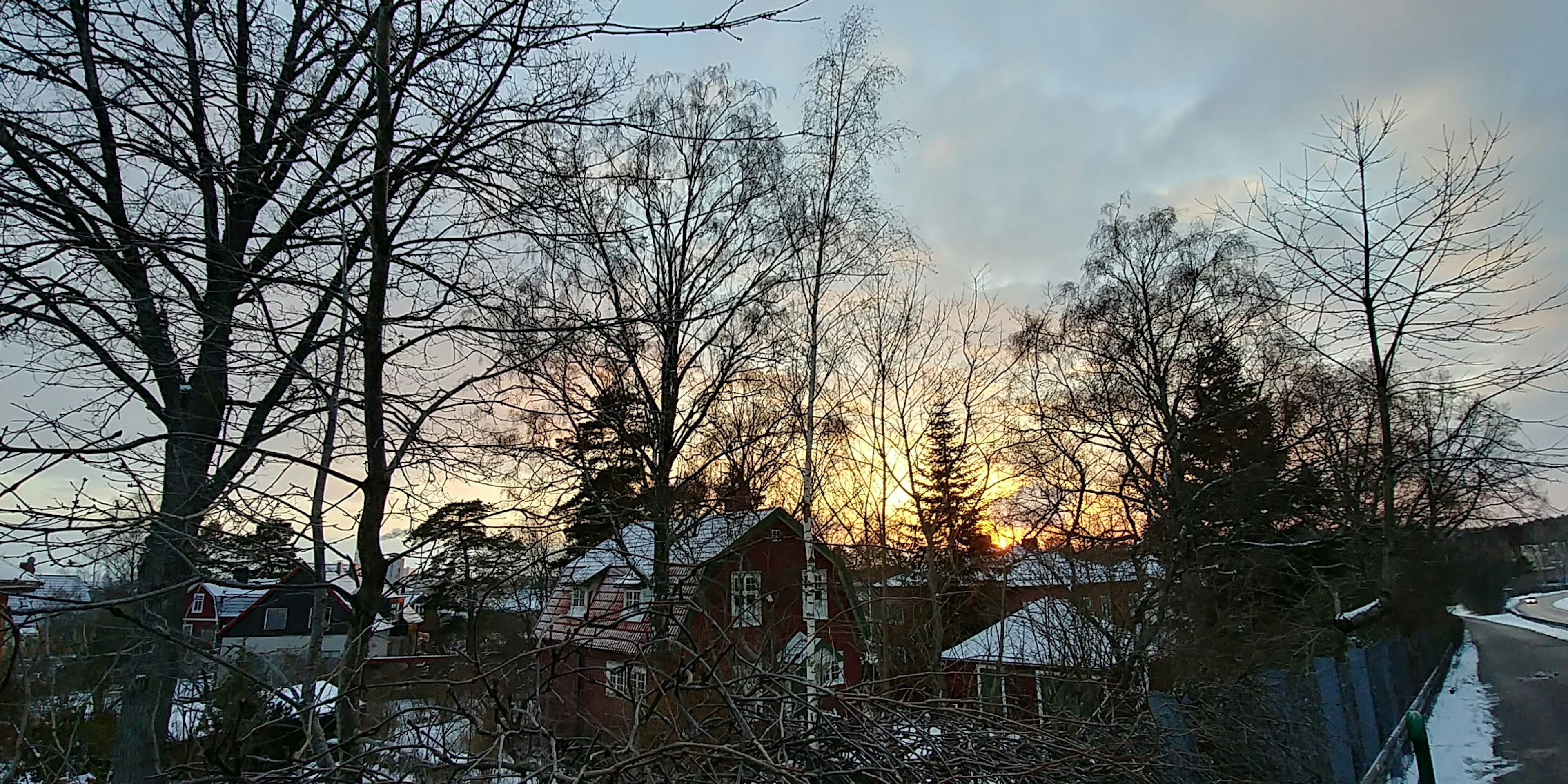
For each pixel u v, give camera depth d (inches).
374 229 176.7
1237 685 279.9
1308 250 477.1
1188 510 507.5
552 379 270.7
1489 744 473.1
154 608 148.6
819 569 508.7
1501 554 1572.3
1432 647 775.7
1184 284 688.4
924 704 166.7
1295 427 620.1
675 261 473.4
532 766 119.0
